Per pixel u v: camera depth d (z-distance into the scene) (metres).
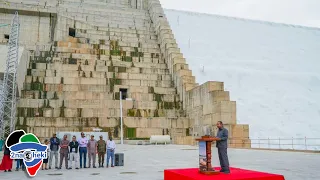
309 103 53.25
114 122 41.22
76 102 41.69
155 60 53.22
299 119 49.22
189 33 70.44
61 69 46.12
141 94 45.00
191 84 44.44
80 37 53.88
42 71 44.78
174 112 44.00
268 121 47.78
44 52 48.38
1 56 39.16
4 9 50.66
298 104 52.44
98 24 59.31
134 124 41.59
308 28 86.62
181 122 42.66
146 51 54.75
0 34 49.94
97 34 55.59
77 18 58.75
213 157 22.34
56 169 16.91
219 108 33.62
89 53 50.41
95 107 42.06
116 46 53.53
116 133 40.88
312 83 59.28
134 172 15.34
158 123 42.12
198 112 39.72
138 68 49.31
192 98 41.81
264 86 55.47
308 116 50.34
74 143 17.41
